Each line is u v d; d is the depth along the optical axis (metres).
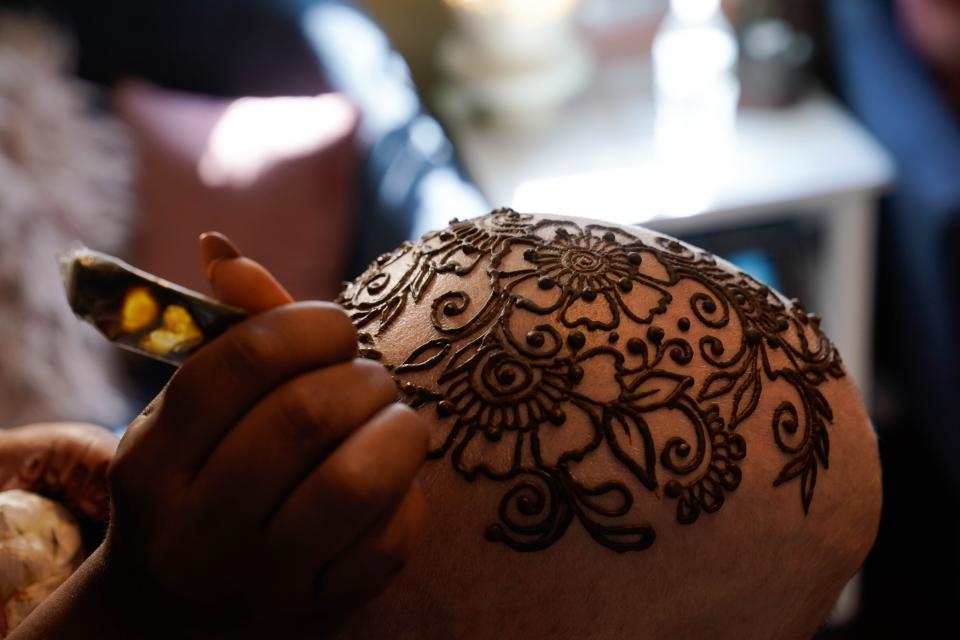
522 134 1.58
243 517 0.32
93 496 0.56
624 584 0.41
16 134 1.33
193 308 0.33
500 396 0.41
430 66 1.80
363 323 0.44
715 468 0.41
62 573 0.52
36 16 1.49
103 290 0.32
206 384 0.32
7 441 0.57
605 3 1.71
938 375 1.46
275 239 1.38
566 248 0.45
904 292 1.53
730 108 1.58
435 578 0.40
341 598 0.35
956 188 1.31
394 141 1.39
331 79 1.50
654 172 1.46
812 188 1.40
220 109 1.44
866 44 1.56
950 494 1.52
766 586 0.43
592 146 1.53
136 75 1.57
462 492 0.40
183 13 1.54
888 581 1.57
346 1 1.57
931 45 1.45
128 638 0.36
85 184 1.37
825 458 0.44
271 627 0.35
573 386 0.41
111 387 1.33
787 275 1.51
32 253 1.27
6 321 1.24
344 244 1.42
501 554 0.40
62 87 1.42
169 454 0.33
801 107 1.57
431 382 0.42
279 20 1.52
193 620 0.35
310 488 0.32
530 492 0.40
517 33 1.54
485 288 0.43
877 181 1.40
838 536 0.45
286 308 0.33
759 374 0.43
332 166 1.38
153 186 1.41
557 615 0.41
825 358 0.46
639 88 1.67
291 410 0.32
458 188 1.31
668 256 0.46
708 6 1.58
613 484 0.40
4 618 0.50
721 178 1.44
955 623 1.50
